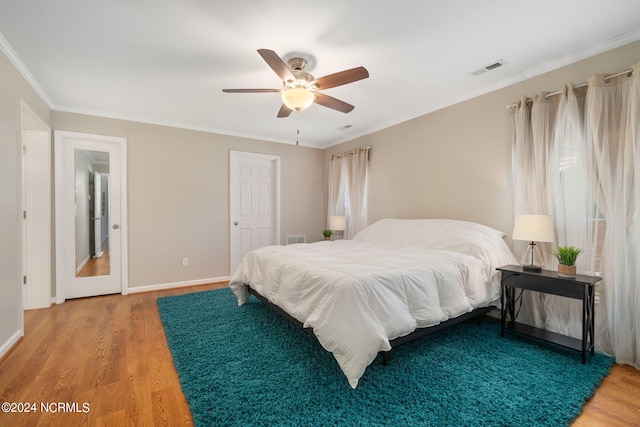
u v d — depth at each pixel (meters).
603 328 2.10
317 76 2.66
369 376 1.78
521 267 2.45
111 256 3.69
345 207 4.88
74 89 2.90
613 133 2.09
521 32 2.04
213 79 2.70
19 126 2.39
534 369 1.87
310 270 2.09
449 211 3.30
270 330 2.49
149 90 2.94
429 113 3.53
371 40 2.12
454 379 1.76
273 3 1.73
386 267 2.08
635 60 2.05
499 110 2.84
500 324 2.65
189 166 4.16
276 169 5.00
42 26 1.93
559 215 2.34
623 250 2.00
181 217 4.10
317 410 1.48
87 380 1.77
